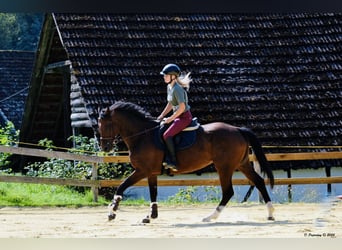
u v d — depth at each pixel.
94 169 17.30
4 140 20.64
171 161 12.04
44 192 18.06
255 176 12.44
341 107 21.83
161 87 21.47
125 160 17.25
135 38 22.47
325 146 20.36
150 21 23.05
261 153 12.20
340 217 12.93
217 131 12.11
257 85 22.05
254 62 22.56
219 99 21.55
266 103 21.67
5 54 37.62
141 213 14.63
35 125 24.48
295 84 22.19
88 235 10.81
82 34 22.08
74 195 18.05
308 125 21.33
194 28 23.09
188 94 21.50
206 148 12.06
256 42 23.08
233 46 22.86
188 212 14.80
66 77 22.62
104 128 12.34
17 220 12.98
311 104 21.80
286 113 21.53
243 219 12.84
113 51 21.95
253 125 21.14
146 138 12.17
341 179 17.69
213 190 18.88
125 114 12.30
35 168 24.47
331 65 22.75
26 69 37.09
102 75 21.30
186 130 12.10
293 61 22.73
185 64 22.12
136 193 20.22
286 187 20.05
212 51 22.61
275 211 14.66
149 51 22.22
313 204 16.64
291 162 20.58
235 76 22.17
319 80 22.36
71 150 19.48
